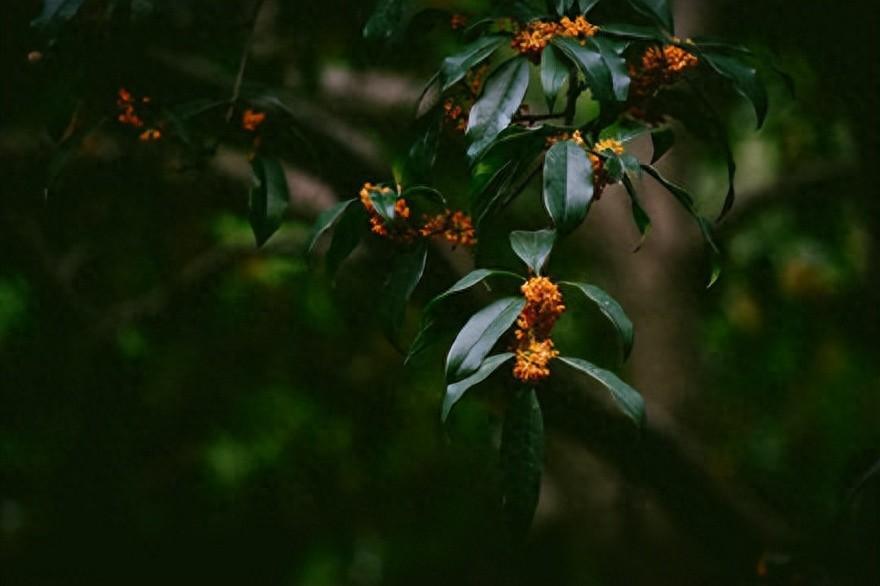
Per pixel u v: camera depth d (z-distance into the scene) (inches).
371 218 93.8
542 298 87.0
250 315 158.2
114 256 149.2
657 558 119.0
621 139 91.6
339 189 113.7
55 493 159.8
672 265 119.6
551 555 143.0
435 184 119.4
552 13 91.0
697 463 115.1
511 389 98.3
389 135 122.0
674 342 119.0
